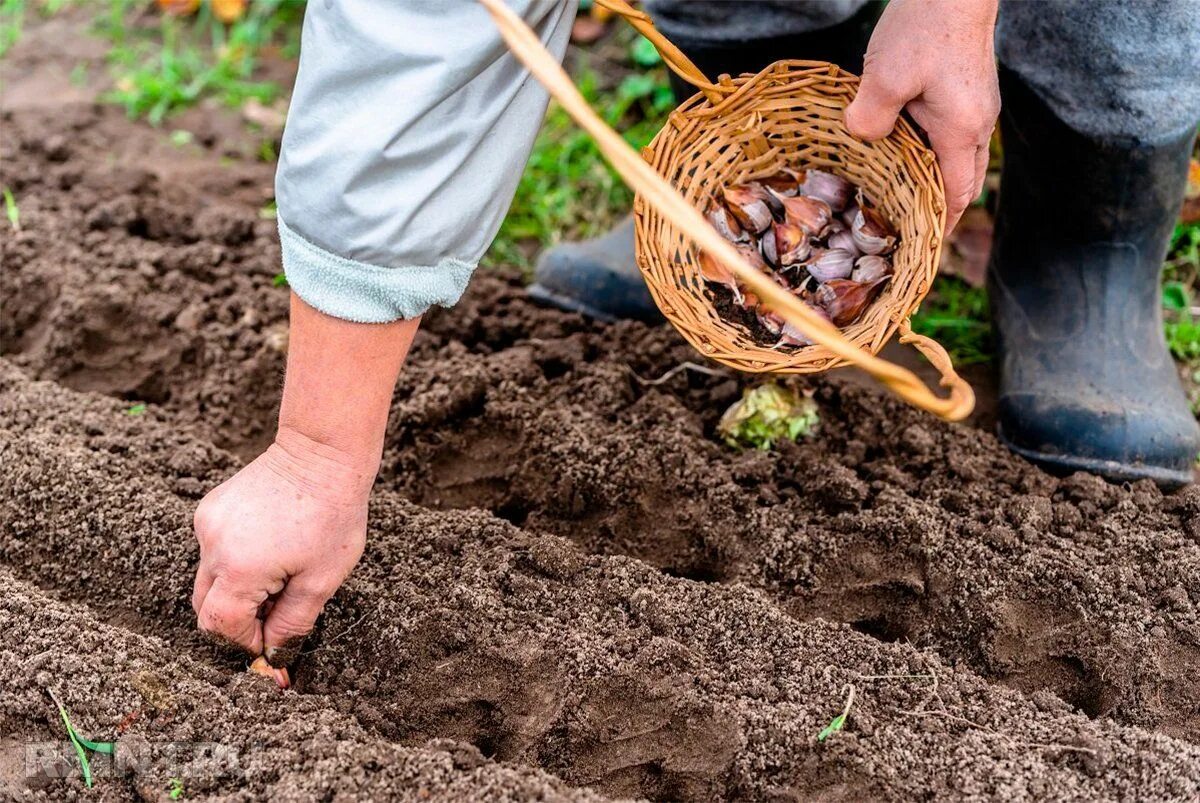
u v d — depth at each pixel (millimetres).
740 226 1729
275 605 1589
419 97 1229
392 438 2084
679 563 1924
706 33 2096
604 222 2725
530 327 2379
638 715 1587
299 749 1514
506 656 1632
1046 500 1910
